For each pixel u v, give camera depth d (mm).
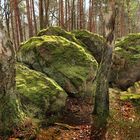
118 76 16656
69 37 16266
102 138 8883
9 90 8453
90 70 13422
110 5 8812
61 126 10281
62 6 28609
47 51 13336
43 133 9367
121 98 13703
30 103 10117
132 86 15469
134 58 16750
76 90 12828
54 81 11938
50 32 16281
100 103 8938
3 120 8172
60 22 30828
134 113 12352
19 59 13852
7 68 8344
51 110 10672
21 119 8734
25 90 10344
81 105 12477
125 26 46531
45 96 10531
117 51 17078
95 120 8945
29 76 11219
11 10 24781
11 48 8516
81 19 28938
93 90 13367
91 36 16984
